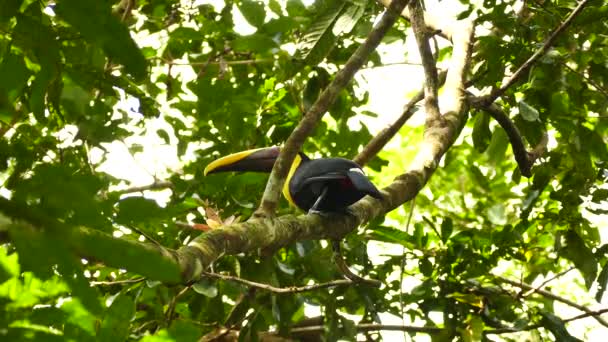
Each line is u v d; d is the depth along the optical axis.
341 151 12.27
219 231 6.42
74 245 2.39
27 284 5.28
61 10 2.67
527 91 10.70
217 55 11.78
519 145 10.40
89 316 5.19
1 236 2.70
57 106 6.56
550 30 10.02
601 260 11.08
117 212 3.73
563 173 10.90
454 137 9.81
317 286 9.27
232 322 10.38
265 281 9.88
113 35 2.70
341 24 9.21
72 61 6.33
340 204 8.62
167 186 11.18
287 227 7.43
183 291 9.85
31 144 8.97
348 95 12.14
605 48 10.36
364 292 10.49
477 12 10.64
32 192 2.93
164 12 12.07
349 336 10.11
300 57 9.49
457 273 10.80
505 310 10.70
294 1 11.73
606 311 10.90
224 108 10.90
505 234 10.84
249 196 10.32
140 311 10.26
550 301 11.76
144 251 2.41
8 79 4.59
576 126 10.66
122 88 9.33
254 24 10.32
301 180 9.22
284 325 9.98
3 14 4.09
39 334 4.02
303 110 11.32
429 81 9.94
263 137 11.49
